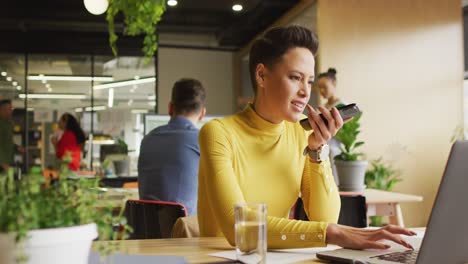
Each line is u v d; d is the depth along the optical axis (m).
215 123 1.50
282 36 1.44
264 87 1.48
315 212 1.51
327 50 5.52
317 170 1.52
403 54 5.70
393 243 1.27
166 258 1.07
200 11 7.57
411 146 5.66
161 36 8.72
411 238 1.34
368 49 5.62
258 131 1.52
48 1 7.12
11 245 0.66
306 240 1.20
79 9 7.22
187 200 2.49
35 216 0.68
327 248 1.27
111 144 7.53
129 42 7.66
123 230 0.89
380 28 5.66
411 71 5.70
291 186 1.54
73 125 6.83
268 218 1.26
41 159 7.38
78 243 0.72
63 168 0.77
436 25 5.78
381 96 5.62
